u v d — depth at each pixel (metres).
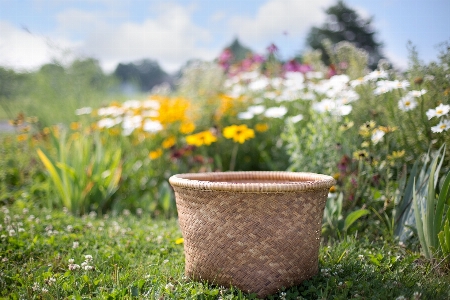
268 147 4.81
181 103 5.10
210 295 2.00
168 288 2.05
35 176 4.72
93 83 6.87
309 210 2.10
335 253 2.50
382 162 3.00
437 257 2.39
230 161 4.77
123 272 2.33
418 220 2.47
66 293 2.03
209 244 2.11
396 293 1.99
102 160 4.31
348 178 3.14
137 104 5.27
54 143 4.35
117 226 3.28
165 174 4.51
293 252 2.08
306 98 4.44
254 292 2.06
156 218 3.98
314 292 2.07
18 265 2.46
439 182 2.83
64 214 3.71
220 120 4.97
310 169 3.45
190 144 4.40
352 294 2.00
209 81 5.90
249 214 2.02
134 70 13.09
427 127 3.05
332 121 3.44
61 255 2.63
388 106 3.29
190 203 2.15
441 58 3.09
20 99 6.15
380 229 2.88
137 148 4.96
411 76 3.24
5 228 3.03
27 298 1.99
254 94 5.45
